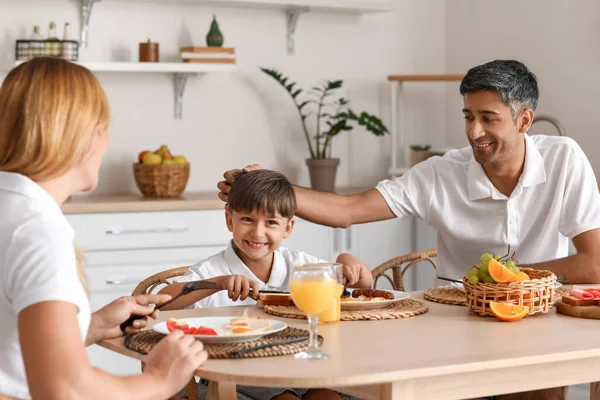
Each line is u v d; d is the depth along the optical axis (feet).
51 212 4.48
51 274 4.27
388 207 8.43
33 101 4.44
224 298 7.34
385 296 6.64
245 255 7.45
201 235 12.76
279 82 14.53
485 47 15.17
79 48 13.71
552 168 7.90
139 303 5.71
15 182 4.46
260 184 7.08
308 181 15.30
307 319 6.08
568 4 13.41
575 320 6.11
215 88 14.64
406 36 15.90
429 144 16.12
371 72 15.70
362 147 15.72
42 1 13.46
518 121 7.56
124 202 12.37
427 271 14.28
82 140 4.53
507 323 5.99
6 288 4.35
